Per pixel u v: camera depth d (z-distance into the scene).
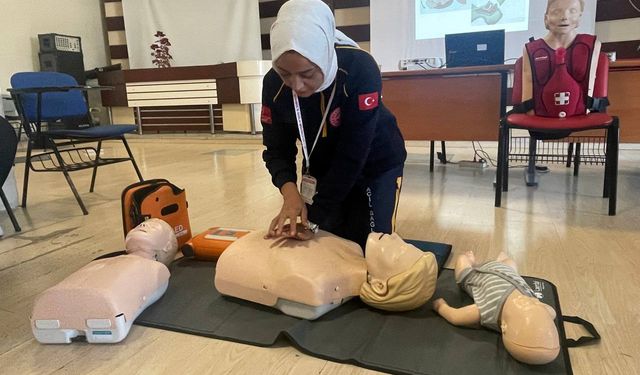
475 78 2.85
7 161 2.05
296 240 1.31
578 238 1.80
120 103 6.84
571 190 2.65
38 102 2.48
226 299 1.34
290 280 1.19
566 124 2.09
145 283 1.26
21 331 1.22
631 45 4.42
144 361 1.06
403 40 5.09
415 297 1.17
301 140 1.34
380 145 1.48
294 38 1.05
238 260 1.29
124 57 7.43
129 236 1.50
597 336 1.07
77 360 1.08
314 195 1.37
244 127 6.25
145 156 4.79
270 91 1.35
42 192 3.05
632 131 2.63
